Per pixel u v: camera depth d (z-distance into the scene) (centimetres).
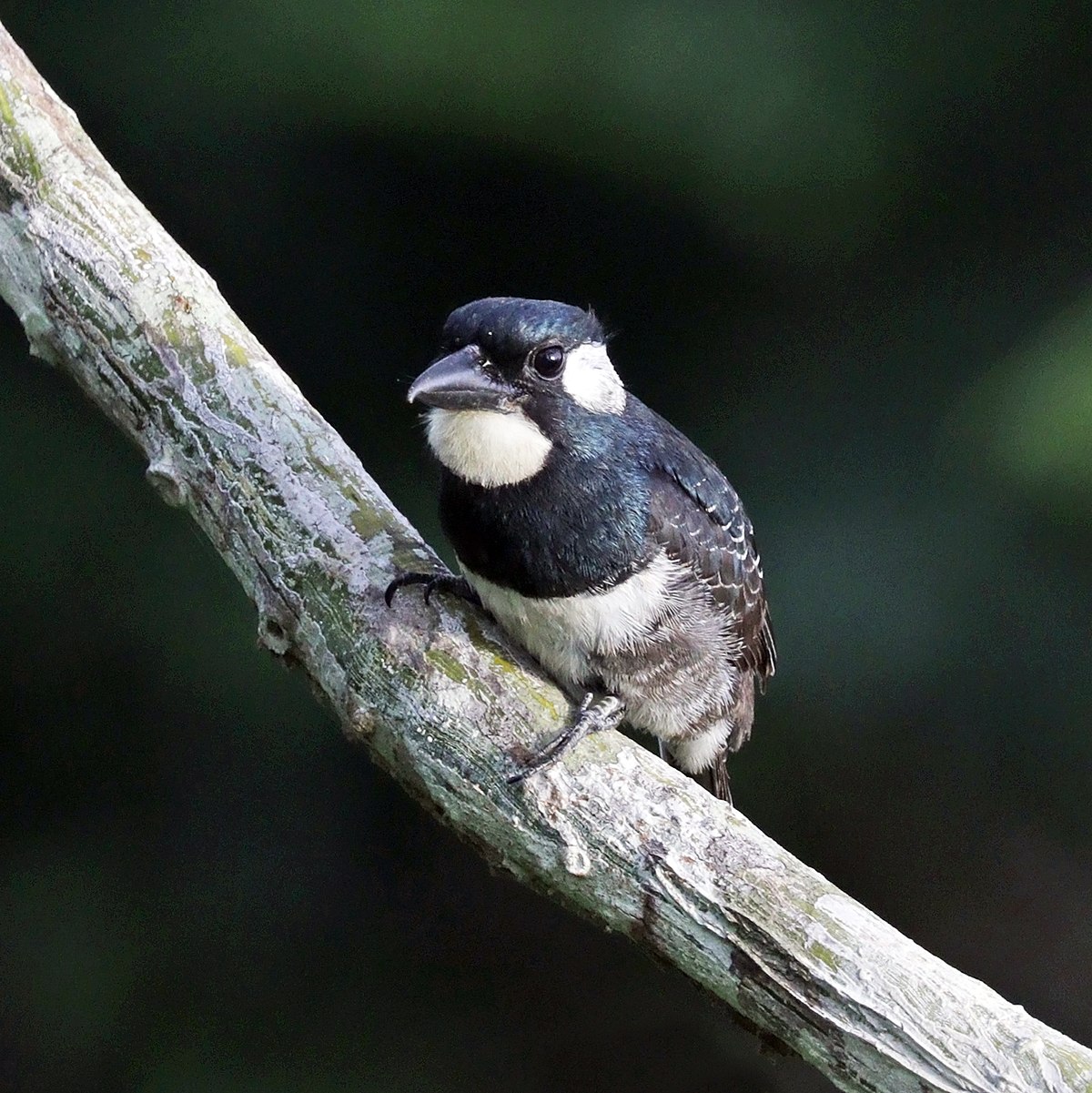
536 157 1021
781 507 1063
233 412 715
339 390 1084
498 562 693
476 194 1065
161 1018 1086
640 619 717
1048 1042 553
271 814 1134
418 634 667
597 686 742
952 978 568
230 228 1079
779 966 579
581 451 702
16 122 754
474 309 710
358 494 709
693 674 760
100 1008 1075
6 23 1029
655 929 606
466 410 692
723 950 590
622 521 705
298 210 1075
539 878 630
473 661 660
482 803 636
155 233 757
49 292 748
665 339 1079
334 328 1089
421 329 1088
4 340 1065
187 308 736
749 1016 593
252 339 744
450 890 1168
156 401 724
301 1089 1090
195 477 717
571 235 1067
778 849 604
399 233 1079
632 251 1067
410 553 696
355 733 669
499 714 644
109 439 1066
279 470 705
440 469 717
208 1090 1068
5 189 756
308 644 687
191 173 1061
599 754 632
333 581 681
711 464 808
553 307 712
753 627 830
